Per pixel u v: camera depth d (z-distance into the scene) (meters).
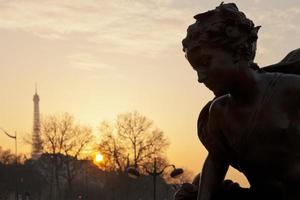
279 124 2.81
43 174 106.62
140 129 64.81
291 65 3.02
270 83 2.86
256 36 2.79
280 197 2.86
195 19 2.77
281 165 2.82
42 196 105.56
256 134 2.83
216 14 2.72
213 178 3.07
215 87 2.79
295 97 2.83
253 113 2.84
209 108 3.04
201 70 2.76
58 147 84.38
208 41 2.71
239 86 2.81
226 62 2.73
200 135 3.13
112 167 73.94
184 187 3.21
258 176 2.90
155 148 64.12
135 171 25.70
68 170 87.69
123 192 75.94
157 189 70.75
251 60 2.81
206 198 3.06
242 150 2.89
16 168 101.81
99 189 105.75
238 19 2.71
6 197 100.38
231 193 3.07
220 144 3.01
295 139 2.81
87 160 91.50
